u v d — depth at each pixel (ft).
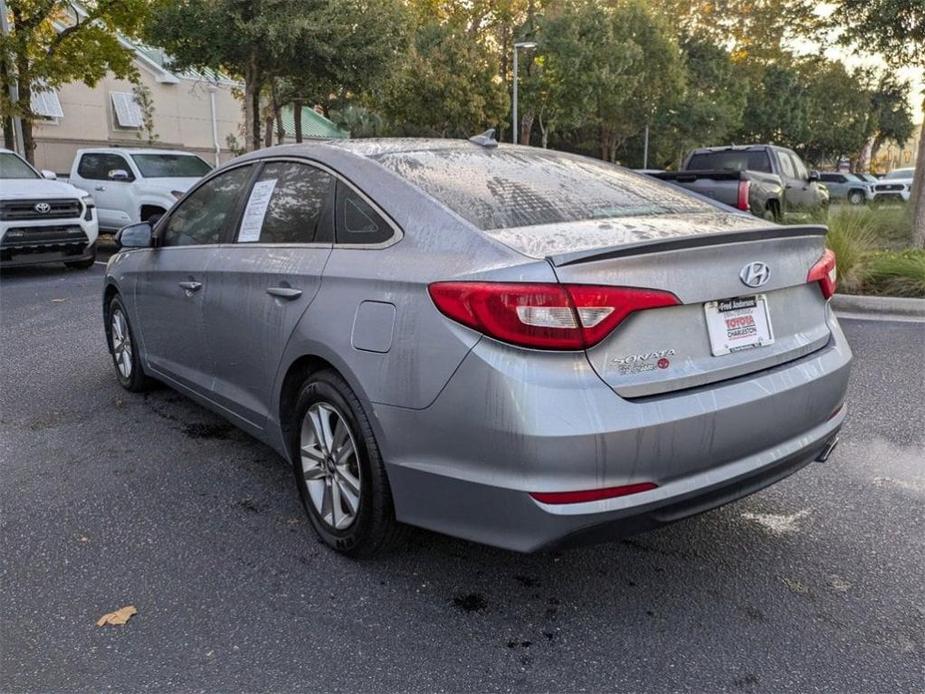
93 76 60.08
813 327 10.40
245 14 51.52
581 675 8.29
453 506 8.75
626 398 8.20
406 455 9.09
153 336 15.92
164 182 46.26
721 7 138.92
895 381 18.76
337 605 9.59
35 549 10.96
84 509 12.20
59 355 21.54
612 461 8.00
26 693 8.00
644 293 8.28
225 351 12.92
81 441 15.07
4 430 15.67
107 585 10.05
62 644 8.82
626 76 115.55
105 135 84.84
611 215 10.23
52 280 36.14
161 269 15.01
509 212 9.84
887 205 56.39
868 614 9.37
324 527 10.84
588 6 113.29
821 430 10.09
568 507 7.96
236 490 12.91
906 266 28.96
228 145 97.25
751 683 8.15
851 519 11.79
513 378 8.03
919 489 12.79
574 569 10.45
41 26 58.95
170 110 90.48
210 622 9.25
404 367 8.98
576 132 142.72
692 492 8.52
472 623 9.23
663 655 8.63
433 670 8.38
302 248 11.21
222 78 92.84
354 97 71.92
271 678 8.25
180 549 10.97
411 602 9.66
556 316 8.00
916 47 36.47
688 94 138.10
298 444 11.23
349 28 52.85
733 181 33.55
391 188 10.30
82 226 38.06
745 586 10.02
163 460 14.17
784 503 12.36
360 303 9.70
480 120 111.24
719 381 8.91
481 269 8.50
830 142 173.37
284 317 11.03
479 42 118.21
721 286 8.91
